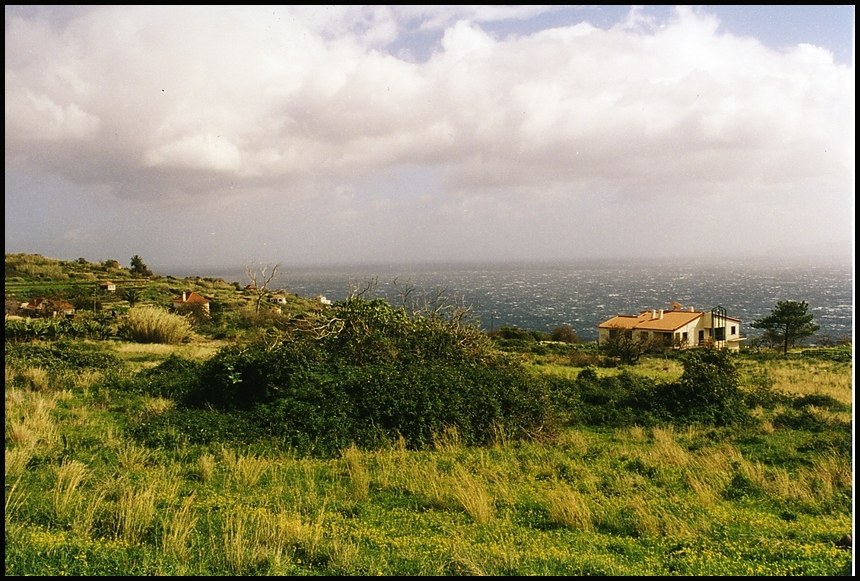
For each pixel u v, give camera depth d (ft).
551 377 67.72
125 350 80.07
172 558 19.29
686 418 50.67
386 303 53.93
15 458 28.43
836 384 84.79
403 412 40.50
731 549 22.74
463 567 19.67
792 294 489.26
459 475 31.22
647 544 23.44
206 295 214.28
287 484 29.78
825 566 20.89
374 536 22.56
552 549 21.89
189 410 42.93
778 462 37.76
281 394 42.32
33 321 90.17
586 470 33.86
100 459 31.17
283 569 19.02
